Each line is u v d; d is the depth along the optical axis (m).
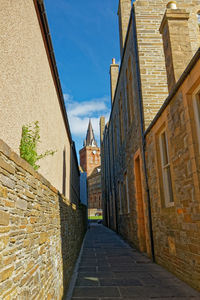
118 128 15.67
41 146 4.42
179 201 5.44
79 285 5.30
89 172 75.25
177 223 5.57
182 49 6.62
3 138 2.54
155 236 7.46
